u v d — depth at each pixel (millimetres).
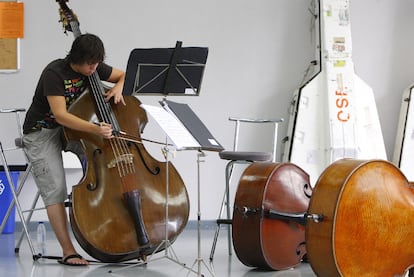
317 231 3506
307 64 6727
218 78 6602
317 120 6395
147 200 4344
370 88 6520
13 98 6316
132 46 6449
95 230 4195
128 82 4273
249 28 6645
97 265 4543
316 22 6570
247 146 6664
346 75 6422
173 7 6512
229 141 6633
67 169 6344
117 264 4578
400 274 3572
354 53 6801
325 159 6363
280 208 4375
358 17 6797
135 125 4562
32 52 6316
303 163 6336
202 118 6582
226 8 6602
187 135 3520
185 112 3695
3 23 6281
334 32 6449
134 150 4469
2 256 4934
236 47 6625
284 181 4430
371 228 3494
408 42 6848
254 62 6656
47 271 4316
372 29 6809
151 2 6477
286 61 6699
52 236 6055
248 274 4324
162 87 4320
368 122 6492
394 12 6844
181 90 4316
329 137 6328
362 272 3504
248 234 4363
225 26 6605
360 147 6422
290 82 6703
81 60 4293
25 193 6312
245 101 6648
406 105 6555
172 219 4414
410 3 6844
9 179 4980
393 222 3527
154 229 4309
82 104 4484
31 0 6301
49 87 4363
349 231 3461
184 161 6551
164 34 6500
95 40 4316
